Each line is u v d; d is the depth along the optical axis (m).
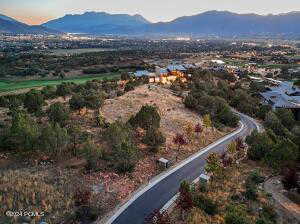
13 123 65.38
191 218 47.56
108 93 126.12
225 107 106.69
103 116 89.00
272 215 49.53
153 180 60.44
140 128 80.88
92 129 78.06
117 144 65.44
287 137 88.44
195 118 100.44
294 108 122.44
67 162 62.22
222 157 69.81
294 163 65.94
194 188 55.84
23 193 49.09
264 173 66.38
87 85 135.38
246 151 79.38
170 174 63.34
